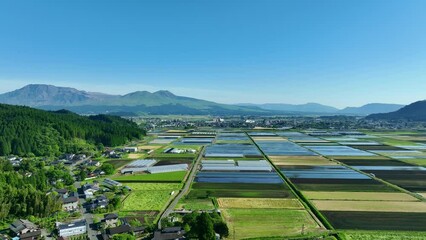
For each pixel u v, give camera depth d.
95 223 109.44
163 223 104.50
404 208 122.88
